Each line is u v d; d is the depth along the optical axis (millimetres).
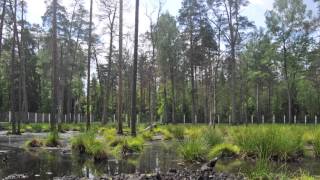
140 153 16891
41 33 52938
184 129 26297
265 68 55406
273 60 47031
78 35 48812
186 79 59125
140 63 53938
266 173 10211
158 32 48812
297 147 14789
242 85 58906
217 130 17859
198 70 59781
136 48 25125
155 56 51219
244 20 41531
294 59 44344
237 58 52469
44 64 51938
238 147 15305
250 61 55656
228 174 10984
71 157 15203
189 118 69438
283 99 74938
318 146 14977
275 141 14039
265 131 14727
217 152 14625
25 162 13789
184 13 45562
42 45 52125
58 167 12648
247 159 14250
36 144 19531
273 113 70562
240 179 10258
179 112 69750
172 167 12773
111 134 23703
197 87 62938
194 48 46344
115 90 66062
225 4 41312
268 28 44438
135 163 13719
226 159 14367
